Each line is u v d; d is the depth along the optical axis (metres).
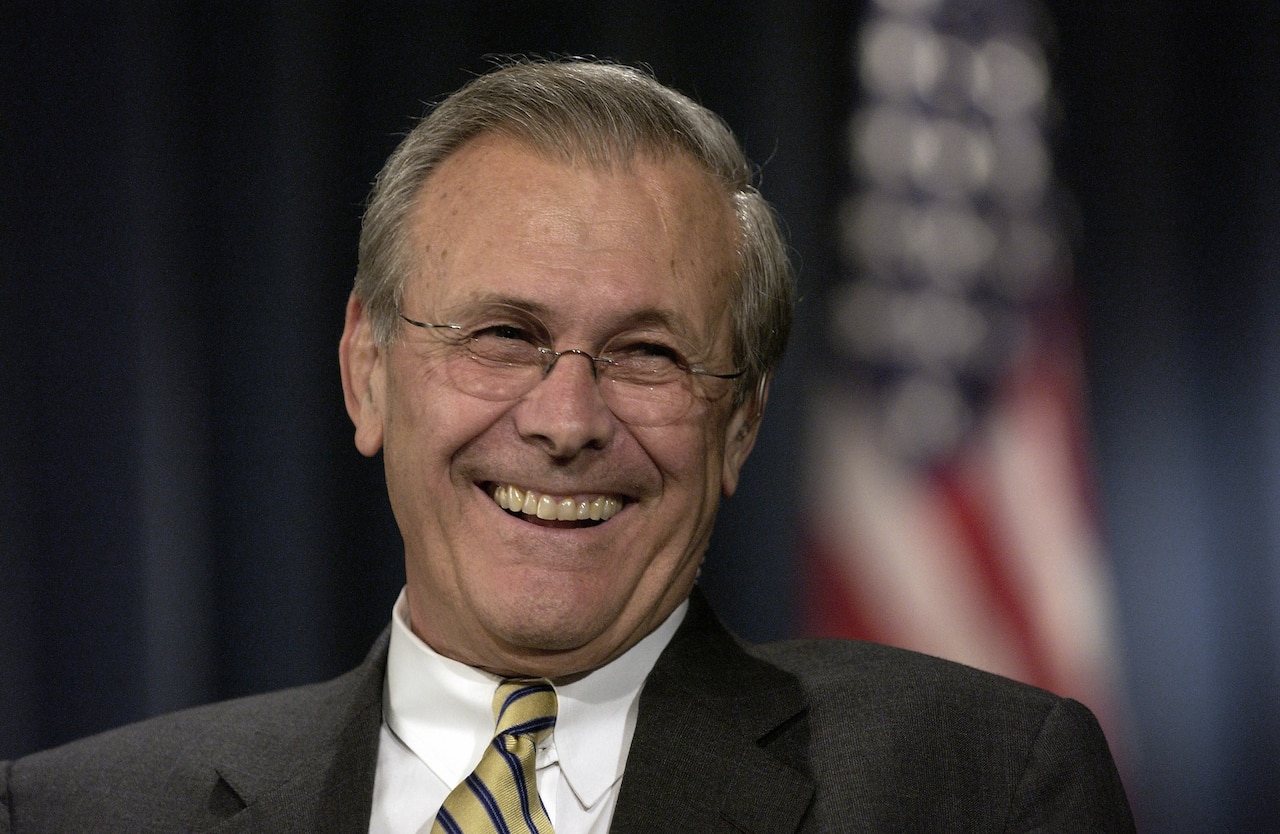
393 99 9.71
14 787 5.25
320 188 9.55
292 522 9.39
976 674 5.03
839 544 10.34
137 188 9.30
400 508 4.95
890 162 10.55
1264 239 10.66
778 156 10.34
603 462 4.66
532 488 4.66
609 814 4.71
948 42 10.73
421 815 4.80
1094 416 10.68
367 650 9.52
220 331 9.40
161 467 9.22
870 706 4.83
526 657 4.80
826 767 4.65
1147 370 10.72
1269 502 10.57
